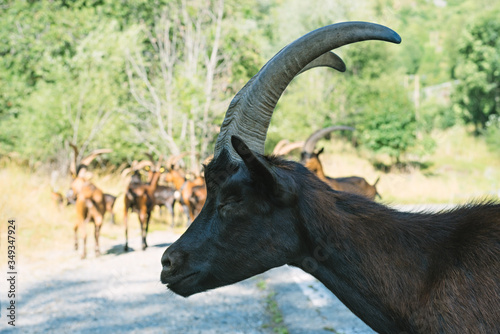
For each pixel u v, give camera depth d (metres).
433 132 38.72
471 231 2.07
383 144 26.69
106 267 7.82
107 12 19.86
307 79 26.94
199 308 5.76
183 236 2.18
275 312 5.54
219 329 5.01
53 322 5.24
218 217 2.12
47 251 8.86
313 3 26.31
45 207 11.26
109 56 17.11
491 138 33.81
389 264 2.03
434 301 1.95
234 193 2.08
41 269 7.64
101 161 17.27
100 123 16.52
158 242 10.17
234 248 2.09
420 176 25.06
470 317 1.90
